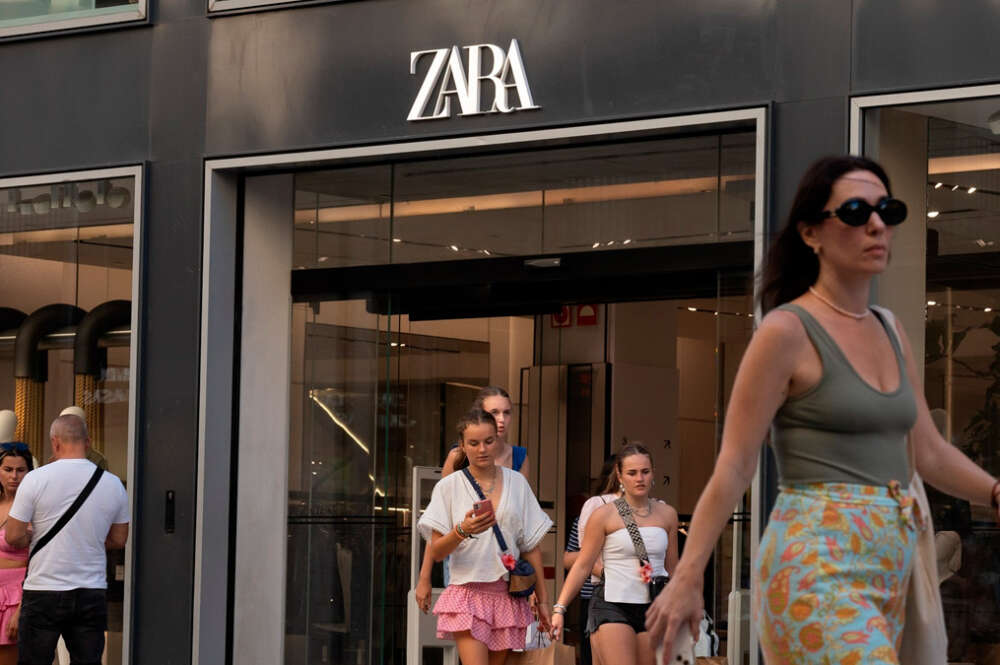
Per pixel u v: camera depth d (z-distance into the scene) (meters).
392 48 10.02
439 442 11.60
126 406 10.81
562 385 13.25
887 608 3.58
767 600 3.62
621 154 9.90
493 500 7.95
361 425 11.05
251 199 10.82
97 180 11.01
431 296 11.26
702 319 13.22
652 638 3.66
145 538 10.63
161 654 10.53
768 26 8.82
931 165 8.51
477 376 12.15
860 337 3.67
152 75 10.84
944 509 8.61
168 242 10.72
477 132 9.73
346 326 10.95
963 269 8.49
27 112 11.27
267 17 10.44
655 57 9.19
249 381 10.73
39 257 11.25
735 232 9.40
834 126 8.59
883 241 3.64
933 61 8.32
